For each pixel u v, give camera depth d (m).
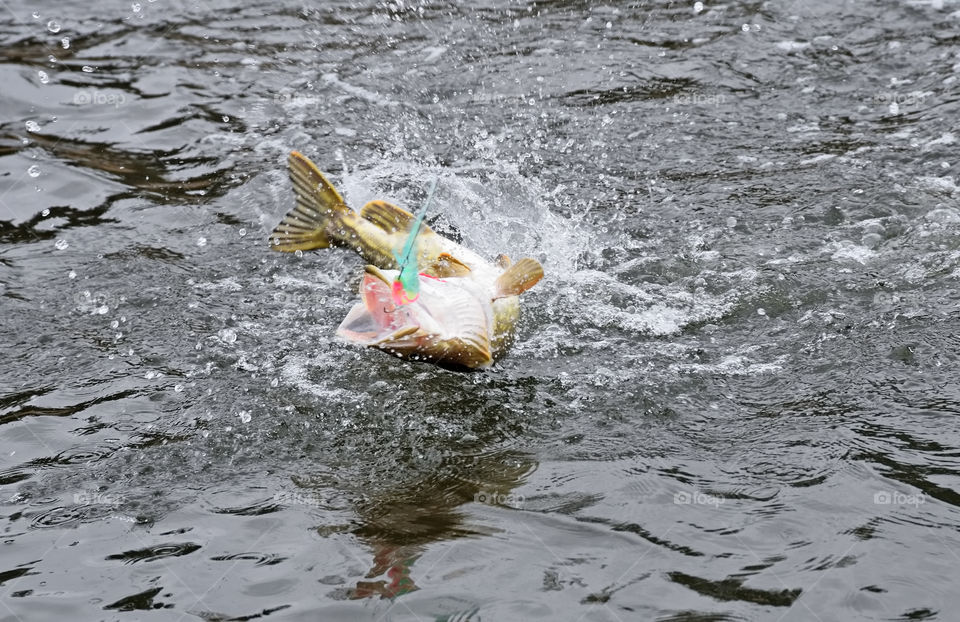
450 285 7.87
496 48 15.78
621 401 8.09
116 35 16.55
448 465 7.39
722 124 13.14
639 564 6.20
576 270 10.07
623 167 12.19
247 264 10.48
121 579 6.23
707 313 9.30
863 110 13.31
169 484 7.24
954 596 5.82
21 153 12.88
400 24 16.81
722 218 10.91
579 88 14.34
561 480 7.13
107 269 10.39
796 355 8.60
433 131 13.28
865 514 6.58
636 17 16.69
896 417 7.65
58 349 9.05
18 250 10.82
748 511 6.68
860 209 10.84
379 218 8.78
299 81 14.87
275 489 7.16
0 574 6.30
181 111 14.04
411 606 5.89
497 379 8.46
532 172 12.12
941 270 9.66
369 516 6.81
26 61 15.46
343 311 9.62
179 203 11.79
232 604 5.97
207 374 8.62
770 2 16.86
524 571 6.17
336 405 8.16
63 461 7.53
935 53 14.77
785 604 5.81
